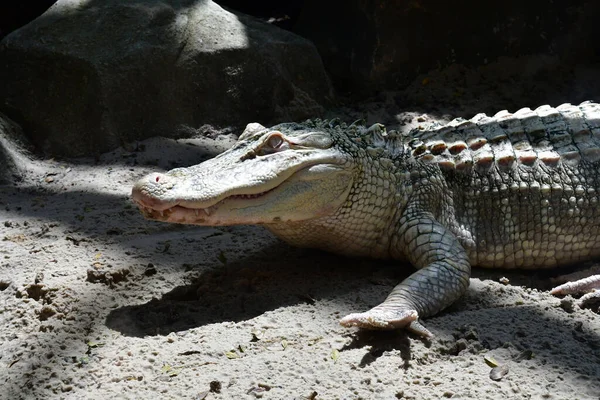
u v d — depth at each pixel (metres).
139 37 7.61
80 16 7.76
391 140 5.16
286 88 8.08
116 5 7.84
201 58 7.75
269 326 4.21
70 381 3.85
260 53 7.94
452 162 5.13
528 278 5.08
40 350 4.14
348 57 8.77
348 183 4.83
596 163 5.26
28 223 5.88
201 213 4.50
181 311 4.55
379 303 4.47
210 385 3.67
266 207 4.62
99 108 7.34
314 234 5.00
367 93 8.70
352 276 4.90
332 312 4.38
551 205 5.11
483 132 5.35
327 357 3.91
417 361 3.90
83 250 5.29
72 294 4.65
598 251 5.27
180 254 5.31
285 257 5.25
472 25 8.71
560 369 3.81
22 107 7.57
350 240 5.02
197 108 7.77
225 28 8.00
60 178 6.94
